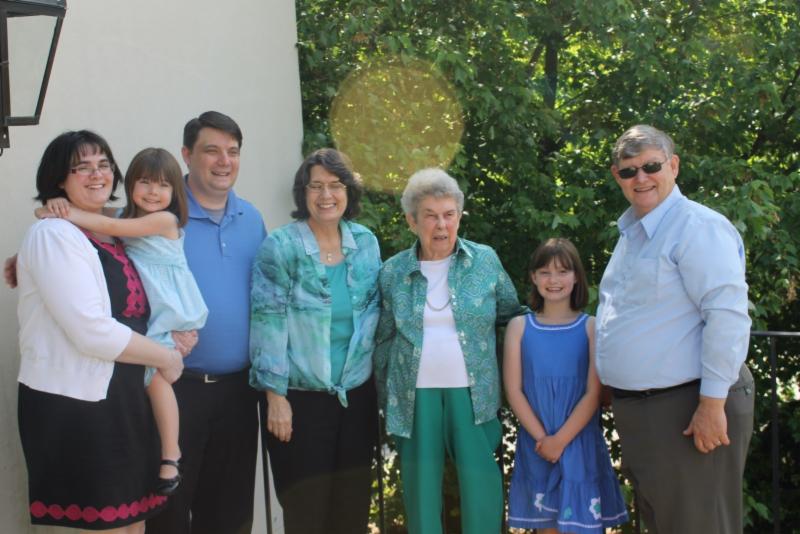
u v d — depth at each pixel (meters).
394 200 6.16
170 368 2.73
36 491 2.55
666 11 7.31
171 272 2.79
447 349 2.93
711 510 2.68
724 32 7.52
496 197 7.10
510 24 6.67
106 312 2.53
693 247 2.59
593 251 6.82
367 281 3.06
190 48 4.18
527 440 3.05
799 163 7.54
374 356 3.13
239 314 3.07
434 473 2.98
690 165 6.57
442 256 2.99
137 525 2.77
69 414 2.50
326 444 3.05
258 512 4.54
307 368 2.96
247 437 3.15
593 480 2.96
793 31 7.18
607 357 2.78
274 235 3.01
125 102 3.68
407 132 6.36
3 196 2.94
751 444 7.05
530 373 3.02
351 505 3.12
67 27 3.34
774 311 6.43
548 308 3.05
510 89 6.48
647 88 7.14
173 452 2.74
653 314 2.66
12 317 2.90
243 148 4.64
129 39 3.72
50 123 3.22
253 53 4.79
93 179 2.59
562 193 6.73
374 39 6.32
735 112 7.04
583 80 7.84
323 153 3.01
